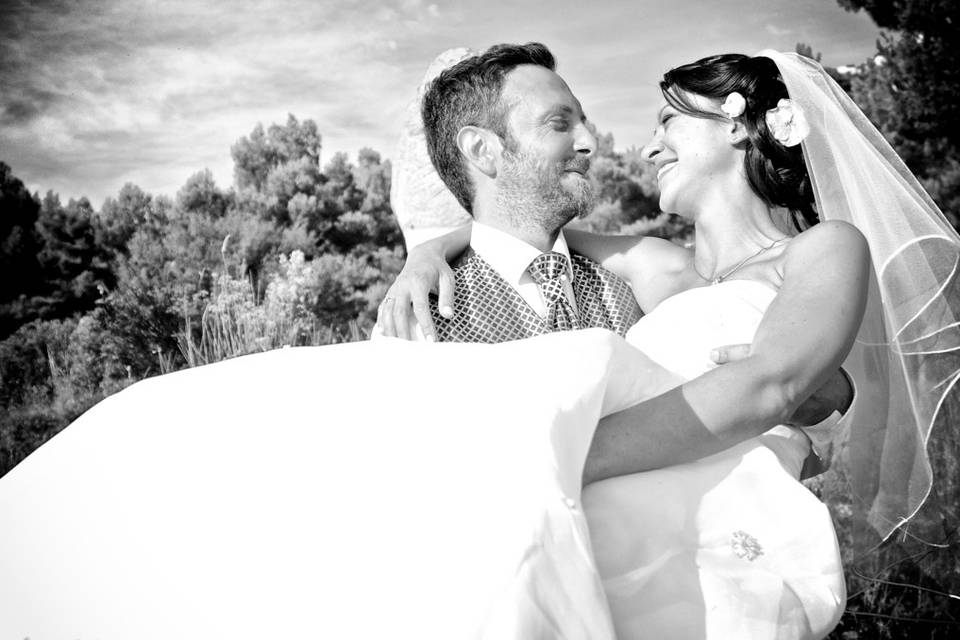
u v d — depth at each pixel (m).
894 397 2.17
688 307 1.97
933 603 3.73
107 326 8.65
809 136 2.20
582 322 2.47
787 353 1.63
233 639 1.15
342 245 9.84
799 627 1.50
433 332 2.26
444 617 1.10
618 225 9.62
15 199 9.34
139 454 1.36
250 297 8.00
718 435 1.55
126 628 1.19
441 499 1.21
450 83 2.53
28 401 8.41
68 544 1.29
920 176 8.70
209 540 1.24
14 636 1.22
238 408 1.39
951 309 2.18
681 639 1.42
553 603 1.12
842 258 1.79
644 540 1.48
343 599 1.15
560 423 1.29
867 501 2.23
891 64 8.90
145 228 9.43
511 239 2.49
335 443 1.31
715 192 2.19
